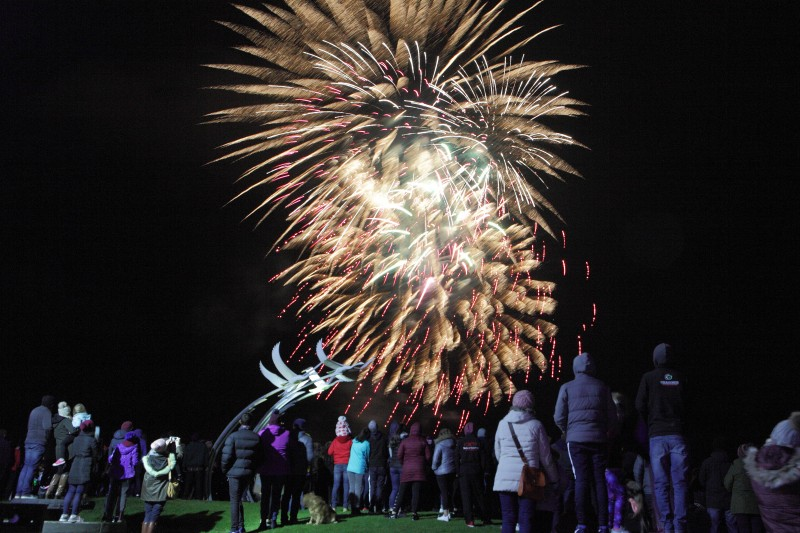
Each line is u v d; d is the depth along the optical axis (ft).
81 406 48.29
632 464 31.27
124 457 42.57
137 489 56.44
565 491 29.48
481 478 39.81
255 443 39.19
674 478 24.50
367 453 46.57
